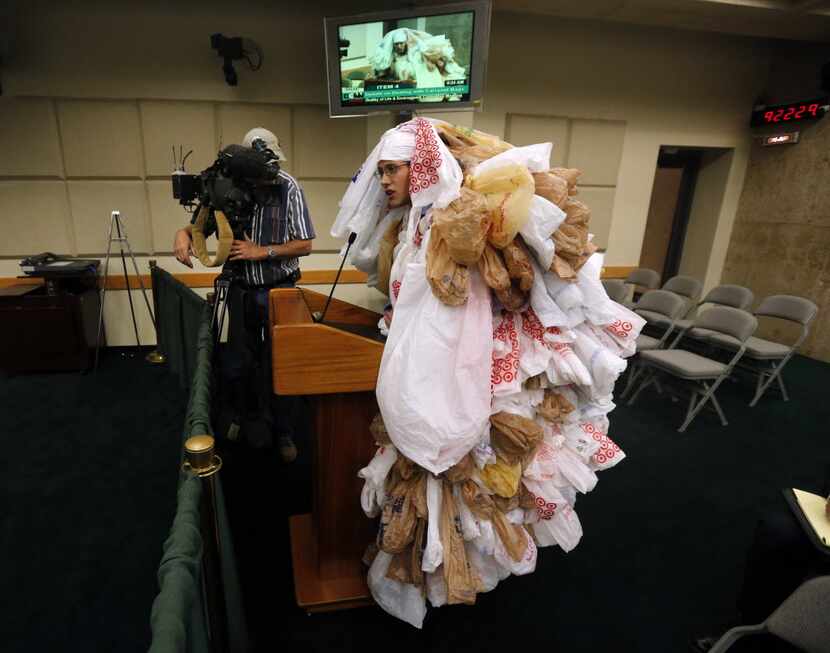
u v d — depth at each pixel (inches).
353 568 60.6
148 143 142.8
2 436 99.3
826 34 162.2
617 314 49.0
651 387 145.2
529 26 160.1
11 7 128.3
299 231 81.0
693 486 92.5
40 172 139.3
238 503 79.4
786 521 52.6
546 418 48.6
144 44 137.2
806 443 111.4
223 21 139.7
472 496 45.8
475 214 38.5
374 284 62.8
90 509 77.0
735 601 64.7
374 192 52.4
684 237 217.3
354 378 48.1
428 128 44.2
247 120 147.2
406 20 111.0
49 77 134.2
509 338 45.5
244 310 84.3
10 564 65.2
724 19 153.0
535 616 61.2
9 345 130.0
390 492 48.5
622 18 153.9
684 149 200.4
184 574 28.1
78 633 55.3
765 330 192.2
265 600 60.9
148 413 111.0
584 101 171.9
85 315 136.3
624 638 58.4
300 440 101.5
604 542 75.9
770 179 186.9
